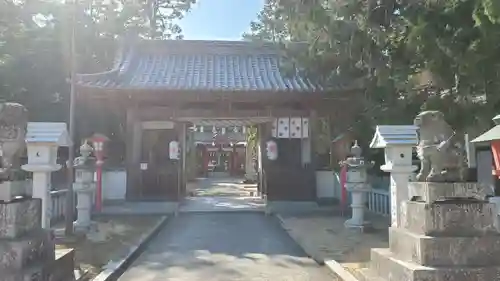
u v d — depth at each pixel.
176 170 17.33
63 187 17.14
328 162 17.70
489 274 5.34
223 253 9.40
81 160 11.52
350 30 10.73
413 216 6.07
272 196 17.41
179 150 17.27
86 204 11.65
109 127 18.59
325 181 17.66
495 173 8.14
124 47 19.59
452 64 9.29
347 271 7.35
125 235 11.18
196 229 12.74
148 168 17.30
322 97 16.61
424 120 6.06
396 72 11.02
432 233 5.64
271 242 10.70
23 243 5.07
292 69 16.06
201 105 17.41
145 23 25.05
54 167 8.66
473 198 5.76
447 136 6.00
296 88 16.36
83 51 17.75
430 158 6.00
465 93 9.59
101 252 9.05
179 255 9.19
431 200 5.75
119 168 17.52
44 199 8.54
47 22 16.61
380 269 6.48
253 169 33.53
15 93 15.95
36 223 5.71
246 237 11.41
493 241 5.54
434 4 8.85
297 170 17.52
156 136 17.50
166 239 11.14
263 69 19.03
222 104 17.25
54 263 5.64
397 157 8.89
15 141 5.47
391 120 12.20
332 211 16.09
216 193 23.69
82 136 17.84
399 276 5.71
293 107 17.64
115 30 17.91
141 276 7.50
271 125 17.53
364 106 14.99
